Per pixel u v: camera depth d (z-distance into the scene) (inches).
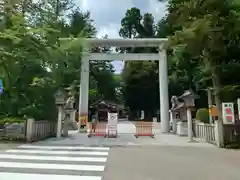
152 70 1852.9
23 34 393.1
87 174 253.1
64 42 659.4
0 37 359.3
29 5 587.8
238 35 571.5
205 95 1085.8
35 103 701.3
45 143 525.3
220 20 542.3
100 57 897.5
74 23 1003.9
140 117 1984.5
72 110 1033.5
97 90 1968.5
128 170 274.1
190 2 559.8
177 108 856.3
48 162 311.4
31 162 309.0
